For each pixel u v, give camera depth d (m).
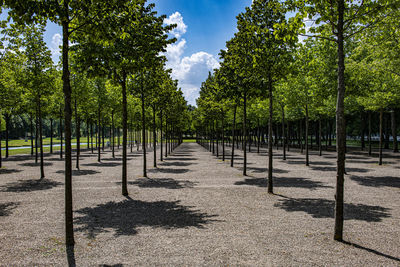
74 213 8.00
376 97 16.77
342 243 5.65
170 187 11.97
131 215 7.77
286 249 5.34
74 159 25.78
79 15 5.63
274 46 10.30
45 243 5.76
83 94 18.27
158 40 9.80
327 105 21.61
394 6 5.91
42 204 9.15
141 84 14.87
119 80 10.50
